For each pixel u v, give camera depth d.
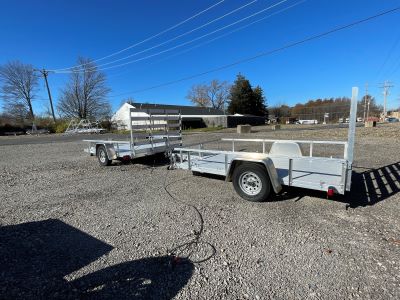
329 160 4.40
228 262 2.72
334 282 2.36
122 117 48.62
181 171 7.28
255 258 2.78
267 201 4.47
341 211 3.95
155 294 2.29
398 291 2.22
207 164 5.71
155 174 6.98
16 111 51.28
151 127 8.17
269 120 65.81
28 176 7.33
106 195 5.20
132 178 6.60
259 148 11.97
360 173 6.18
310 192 4.85
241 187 4.60
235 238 3.22
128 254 2.96
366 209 4.00
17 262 2.87
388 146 10.95
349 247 2.93
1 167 9.02
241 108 61.97
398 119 57.62
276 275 2.49
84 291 2.36
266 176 4.29
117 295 2.30
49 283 2.49
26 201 5.00
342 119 60.41
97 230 3.61
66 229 3.68
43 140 23.42
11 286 2.45
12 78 50.06
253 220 3.72
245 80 62.62
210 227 3.55
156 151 8.34
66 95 49.22
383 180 5.53
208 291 2.30
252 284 2.37
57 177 7.05
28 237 3.47
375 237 3.13
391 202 4.25
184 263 2.74
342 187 3.84
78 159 10.27
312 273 2.50
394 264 2.60
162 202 4.64
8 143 20.47
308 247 2.96
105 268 2.71
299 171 4.87
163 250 3.01
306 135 18.47
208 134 24.52
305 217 3.77
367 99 64.31
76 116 50.12
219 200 4.63
